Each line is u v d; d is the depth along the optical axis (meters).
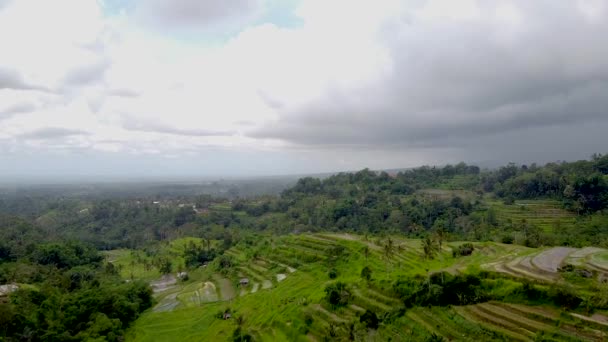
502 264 64.25
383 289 64.00
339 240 114.69
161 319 82.94
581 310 47.41
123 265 141.50
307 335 60.69
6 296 78.88
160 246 167.75
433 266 73.62
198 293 101.44
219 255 137.50
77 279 104.00
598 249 72.56
